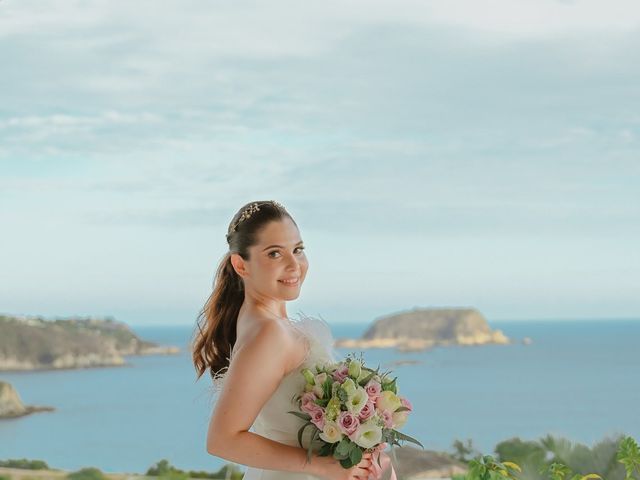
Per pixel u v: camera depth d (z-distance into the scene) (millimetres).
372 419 2168
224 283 2461
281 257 2279
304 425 2199
